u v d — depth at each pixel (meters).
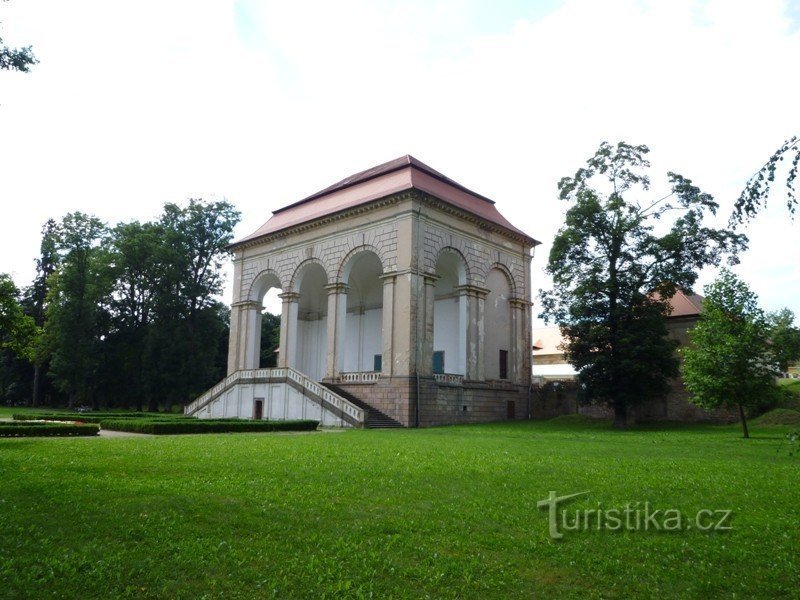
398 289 36.56
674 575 6.50
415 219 36.81
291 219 46.66
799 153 7.52
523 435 26.31
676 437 25.19
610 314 33.81
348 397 37.09
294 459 14.71
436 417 36.12
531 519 8.67
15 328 22.48
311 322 53.97
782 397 26.38
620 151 35.16
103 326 59.91
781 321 35.34
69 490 9.90
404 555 7.03
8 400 69.69
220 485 10.68
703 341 26.02
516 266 45.19
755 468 14.01
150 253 56.50
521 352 44.31
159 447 17.45
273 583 6.08
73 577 6.16
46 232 70.62
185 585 6.06
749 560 7.00
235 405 41.59
